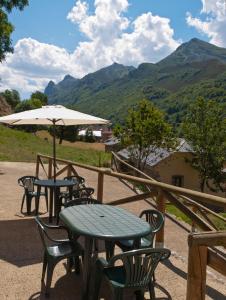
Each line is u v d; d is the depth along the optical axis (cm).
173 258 543
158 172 3434
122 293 323
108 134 11212
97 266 361
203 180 3544
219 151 3491
